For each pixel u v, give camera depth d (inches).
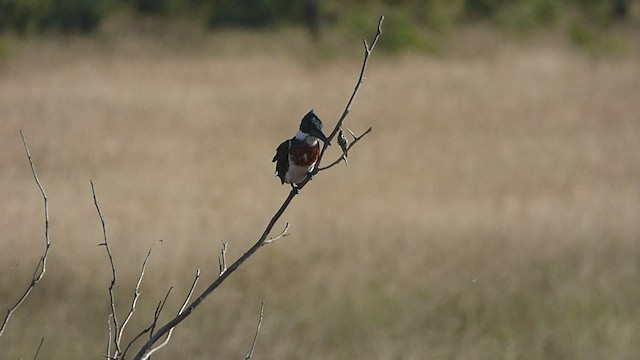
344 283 458.0
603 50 1524.4
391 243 515.2
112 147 862.5
